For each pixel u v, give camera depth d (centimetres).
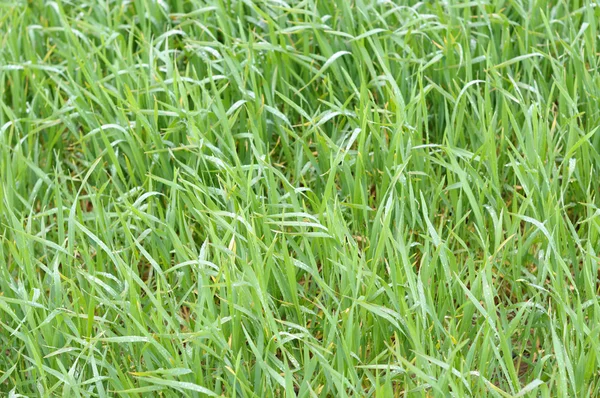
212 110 308
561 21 328
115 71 314
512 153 302
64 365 251
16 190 299
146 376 237
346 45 329
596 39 324
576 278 263
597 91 297
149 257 249
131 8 373
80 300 253
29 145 313
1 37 356
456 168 258
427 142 282
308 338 250
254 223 267
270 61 324
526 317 258
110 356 254
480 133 293
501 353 247
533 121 275
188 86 303
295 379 251
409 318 224
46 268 254
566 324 233
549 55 296
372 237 257
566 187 273
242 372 236
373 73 306
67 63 341
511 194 300
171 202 269
